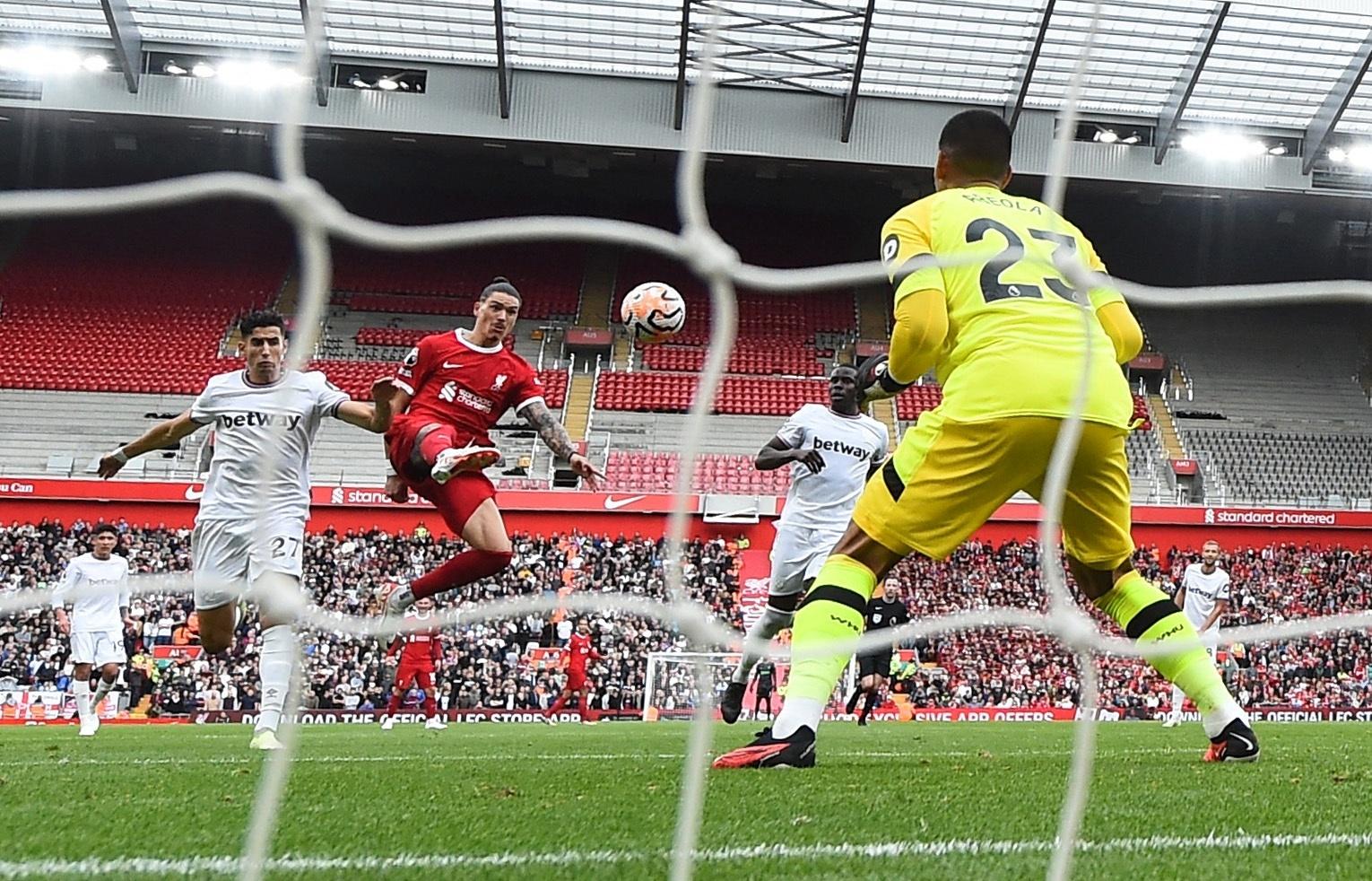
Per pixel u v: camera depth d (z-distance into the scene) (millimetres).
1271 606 24281
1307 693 22172
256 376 6125
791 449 7242
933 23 25109
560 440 6254
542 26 25141
